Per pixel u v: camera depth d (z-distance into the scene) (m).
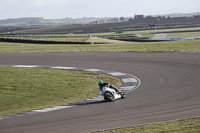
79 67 42.19
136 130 14.84
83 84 32.50
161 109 19.17
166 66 37.31
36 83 33.94
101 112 19.64
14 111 23.62
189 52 47.09
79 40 135.25
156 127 15.11
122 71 37.12
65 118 18.80
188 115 17.17
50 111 21.62
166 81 29.36
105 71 38.12
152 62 41.00
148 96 23.78
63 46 79.94
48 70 41.25
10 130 16.89
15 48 78.56
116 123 16.62
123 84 30.50
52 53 59.47
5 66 46.34
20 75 38.38
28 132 16.14
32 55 58.09
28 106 25.62
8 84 34.03
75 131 15.62
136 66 39.31
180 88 25.67
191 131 13.93
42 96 28.77
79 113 19.89
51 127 16.83
